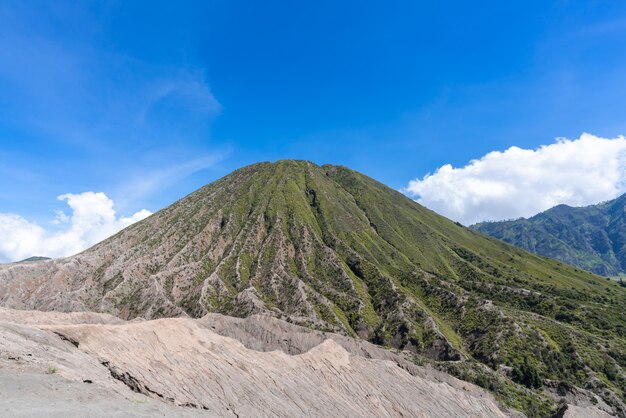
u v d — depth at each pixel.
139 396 32.41
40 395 24.06
